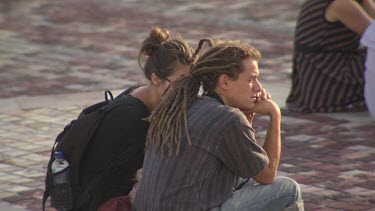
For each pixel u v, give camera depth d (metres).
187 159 14.67
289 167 23.69
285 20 48.97
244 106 15.44
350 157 24.53
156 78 16.20
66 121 28.97
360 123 28.08
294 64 30.05
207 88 15.22
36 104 31.19
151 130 15.26
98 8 53.19
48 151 25.59
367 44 26.30
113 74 36.34
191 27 47.25
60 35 45.16
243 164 14.78
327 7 28.72
